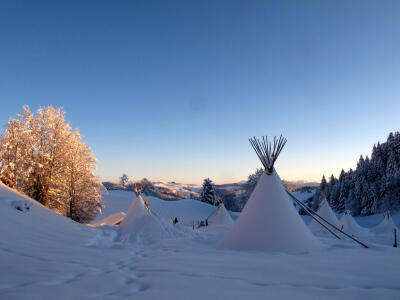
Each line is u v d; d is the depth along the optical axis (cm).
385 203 3203
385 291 247
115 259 394
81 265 326
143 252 496
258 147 668
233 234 613
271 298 222
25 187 1306
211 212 3269
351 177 4034
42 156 1356
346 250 556
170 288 242
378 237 1063
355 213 3597
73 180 1494
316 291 245
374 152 3909
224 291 237
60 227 637
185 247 606
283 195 633
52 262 326
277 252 533
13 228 471
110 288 239
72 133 1522
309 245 575
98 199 1598
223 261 389
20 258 326
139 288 243
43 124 1428
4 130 1174
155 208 3138
